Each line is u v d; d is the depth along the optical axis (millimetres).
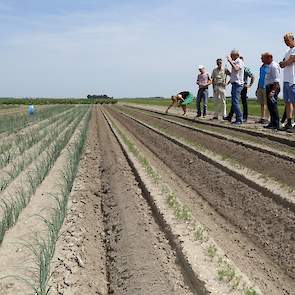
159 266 6332
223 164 11578
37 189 10531
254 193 9336
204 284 5500
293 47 13844
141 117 31875
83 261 6773
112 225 8453
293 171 9602
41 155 15188
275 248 7301
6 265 6430
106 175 12727
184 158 14055
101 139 20094
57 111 44938
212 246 6633
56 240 7098
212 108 38344
